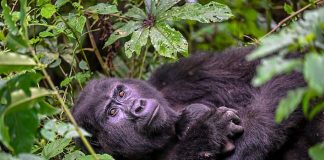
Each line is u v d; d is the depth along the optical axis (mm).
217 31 11234
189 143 6930
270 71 2943
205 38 11391
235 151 6805
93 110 7242
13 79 4617
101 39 9141
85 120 7238
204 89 8008
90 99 7355
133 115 7129
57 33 7777
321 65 2871
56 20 8102
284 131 6586
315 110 3283
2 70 4598
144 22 7508
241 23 10625
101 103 7277
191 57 8359
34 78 4738
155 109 7098
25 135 4488
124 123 7176
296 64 2986
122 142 7207
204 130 6887
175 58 7168
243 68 7875
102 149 7344
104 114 7234
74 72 8555
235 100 7770
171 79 8281
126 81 7578
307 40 3184
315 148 3162
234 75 7891
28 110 4480
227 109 7066
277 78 7246
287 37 3146
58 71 9547
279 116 3092
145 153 7305
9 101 4406
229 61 8039
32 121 4500
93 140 7336
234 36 11086
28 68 4734
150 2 7543
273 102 6957
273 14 10414
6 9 5230
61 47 8852
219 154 6848
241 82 7824
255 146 6680
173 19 7332
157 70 8523
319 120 6738
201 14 7312
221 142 6809
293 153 6777
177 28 10492
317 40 3285
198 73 8102
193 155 6879
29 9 7594
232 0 10594
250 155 6699
